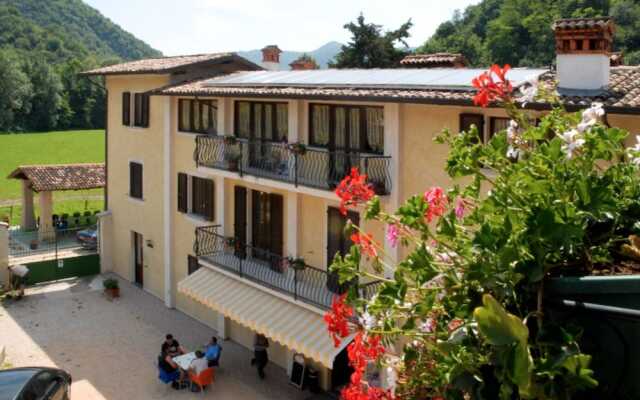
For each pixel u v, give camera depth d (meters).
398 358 5.62
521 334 2.97
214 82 23.09
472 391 3.62
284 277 19.59
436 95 14.39
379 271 5.19
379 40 55.94
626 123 12.27
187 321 25.50
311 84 18.58
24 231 41.09
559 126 4.74
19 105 127.19
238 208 21.84
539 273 3.70
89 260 32.00
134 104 28.92
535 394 3.21
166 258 26.83
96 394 19.05
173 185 26.06
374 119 16.84
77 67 144.75
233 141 20.72
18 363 21.12
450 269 4.23
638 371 3.48
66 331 24.27
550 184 4.08
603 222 4.62
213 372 19.83
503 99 4.99
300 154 18.00
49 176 38.91
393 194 15.90
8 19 178.50
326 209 18.11
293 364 19.81
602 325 3.60
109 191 32.09
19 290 28.27
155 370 20.89
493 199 4.30
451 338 4.01
